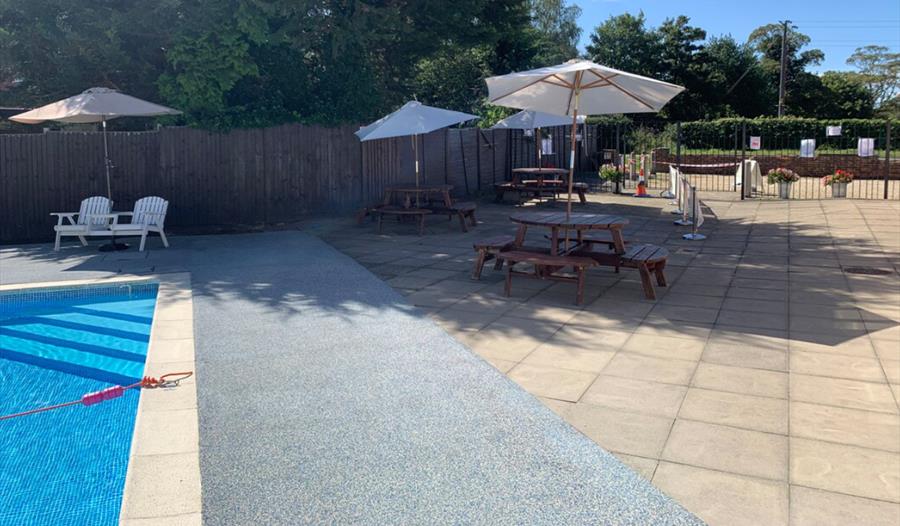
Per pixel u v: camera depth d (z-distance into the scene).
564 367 6.39
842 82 64.44
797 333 7.36
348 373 6.27
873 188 24.81
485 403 5.55
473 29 20.20
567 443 4.81
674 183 20.53
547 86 9.86
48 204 15.27
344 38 17.50
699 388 5.82
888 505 3.96
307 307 8.70
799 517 3.85
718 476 4.33
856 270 10.55
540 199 20.83
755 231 14.76
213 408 5.48
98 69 17.16
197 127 16.36
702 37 57.12
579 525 3.80
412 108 15.09
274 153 17.25
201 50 15.88
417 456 4.63
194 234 15.55
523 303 8.80
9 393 6.54
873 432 4.92
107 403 6.16
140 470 4.43
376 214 17.81
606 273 10.58
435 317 8.17
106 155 13.87
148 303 9.92
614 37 57.19
